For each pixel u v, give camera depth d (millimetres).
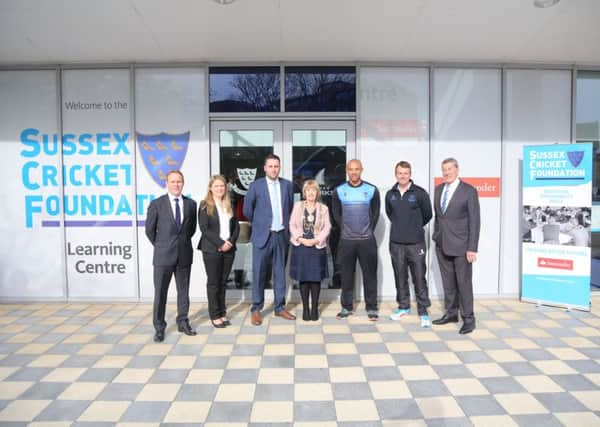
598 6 4125
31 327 4504
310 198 4590
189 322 4625
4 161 5359
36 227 5395
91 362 3633
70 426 2699
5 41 4691
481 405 2920
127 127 5344
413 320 4672
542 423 2705
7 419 2775
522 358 3672
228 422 2732
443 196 4418
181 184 4168
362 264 4609
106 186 5363
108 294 5422
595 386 3184
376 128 5391
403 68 5383
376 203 4625
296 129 5398
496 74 5441
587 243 4867
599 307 5141
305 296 4617
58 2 3988
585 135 5586
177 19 4293
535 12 4238
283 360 3648
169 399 3021
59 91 5293
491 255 5512
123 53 5031
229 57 5188
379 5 4090
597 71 5551
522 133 5477
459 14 4258
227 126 5387
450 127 5426
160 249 4070
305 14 4227
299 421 2740
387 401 2977
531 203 5160
